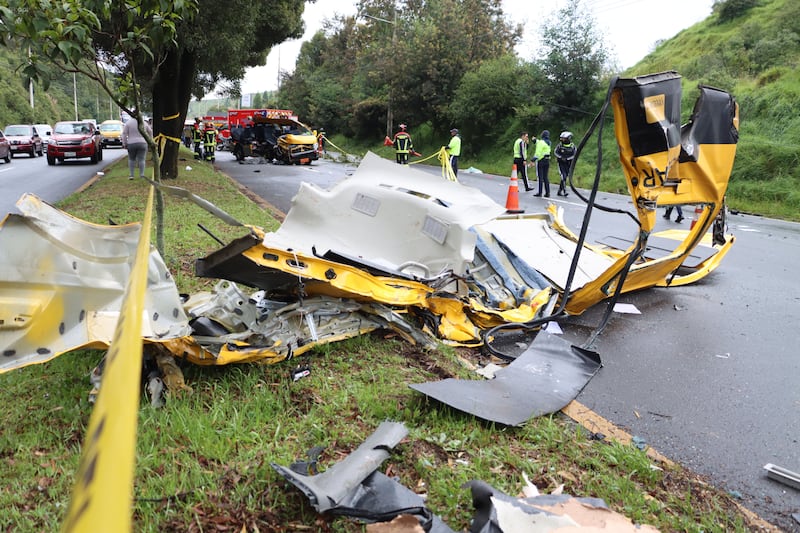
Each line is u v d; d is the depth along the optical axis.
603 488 2.89
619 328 5.73
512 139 31.84
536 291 5.74
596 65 28.55
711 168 5.18
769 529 2.78
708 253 7.74
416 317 5.04
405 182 5.52
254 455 2.96
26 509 2.55
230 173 19.84
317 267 4.01
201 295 4.72
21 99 62.03
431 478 2.87
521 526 2.37
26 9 4.29
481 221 4.99
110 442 0.70
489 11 40.84
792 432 3.78
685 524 2.66
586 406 4.04
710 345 5.30
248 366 3.95
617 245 8.35
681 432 3.74
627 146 4.48
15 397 3.58
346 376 3.95
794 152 17.08
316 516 2.52
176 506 2.58
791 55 24.00
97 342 3.24
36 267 3.16
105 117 97.88
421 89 37.78
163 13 4.89
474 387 3.84
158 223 5.89
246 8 13.52
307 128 26.55
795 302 6.62
